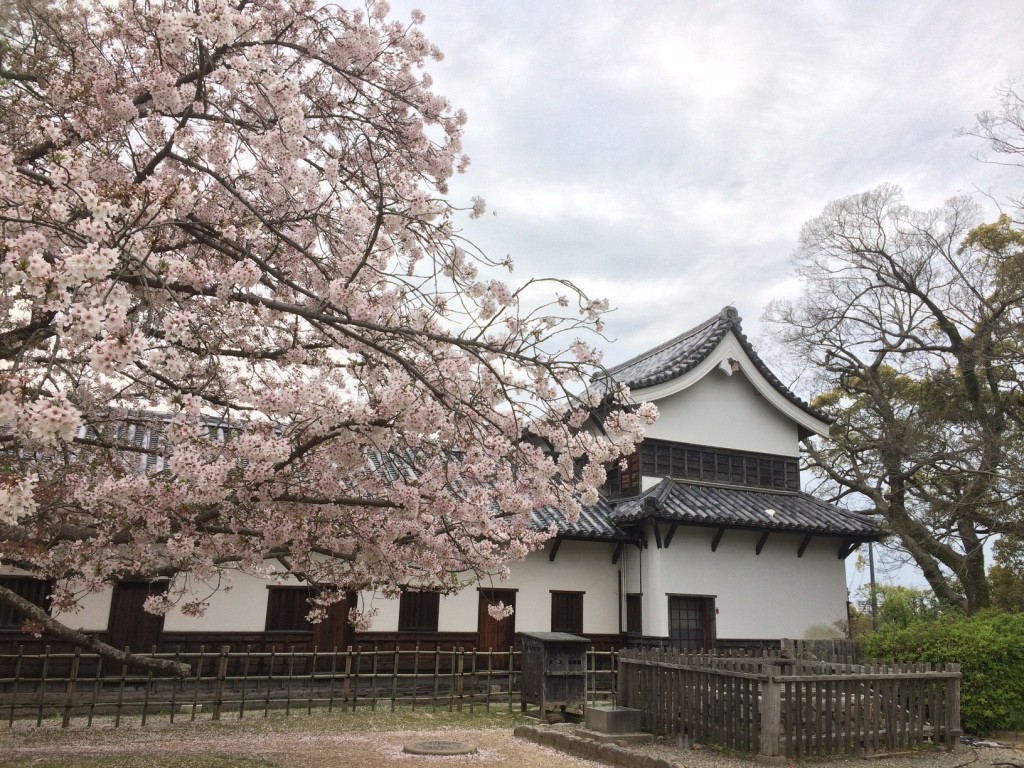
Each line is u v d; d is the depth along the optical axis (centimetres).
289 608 1177
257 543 639
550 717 1012
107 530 583
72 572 634
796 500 1680
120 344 345
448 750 773
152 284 494
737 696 785
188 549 557
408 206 648
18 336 499
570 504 631
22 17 606
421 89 789
